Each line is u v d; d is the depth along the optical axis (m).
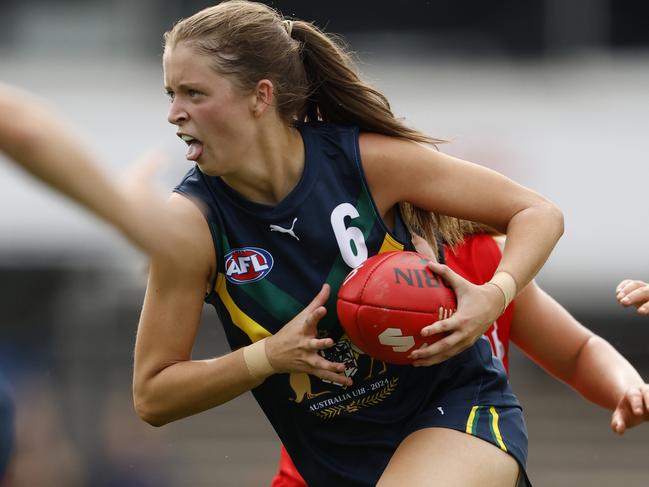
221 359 11.32
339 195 11.56
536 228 11.62
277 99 11.33
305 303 11.52
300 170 11.52
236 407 34.81
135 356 11.73
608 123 36.59
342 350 11.77
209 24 11.04
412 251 12.00
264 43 11.22
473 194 11.70
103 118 37.19
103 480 32.41
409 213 12.09
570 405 35.22
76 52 42.72
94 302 34.50
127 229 8.05
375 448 12.12
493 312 11.20
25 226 34.34
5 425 24.02
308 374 11.84
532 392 35.88
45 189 7.89
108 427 33.44
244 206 11.46
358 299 11.03
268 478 32.22
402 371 12.01
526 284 11.64
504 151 35.44
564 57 41.53
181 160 31.02
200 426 34.03
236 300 11.62
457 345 11.08
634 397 12.76
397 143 11.80
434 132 35.97
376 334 10.98
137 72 40.94
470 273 13.38
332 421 12.14
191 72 10.94
